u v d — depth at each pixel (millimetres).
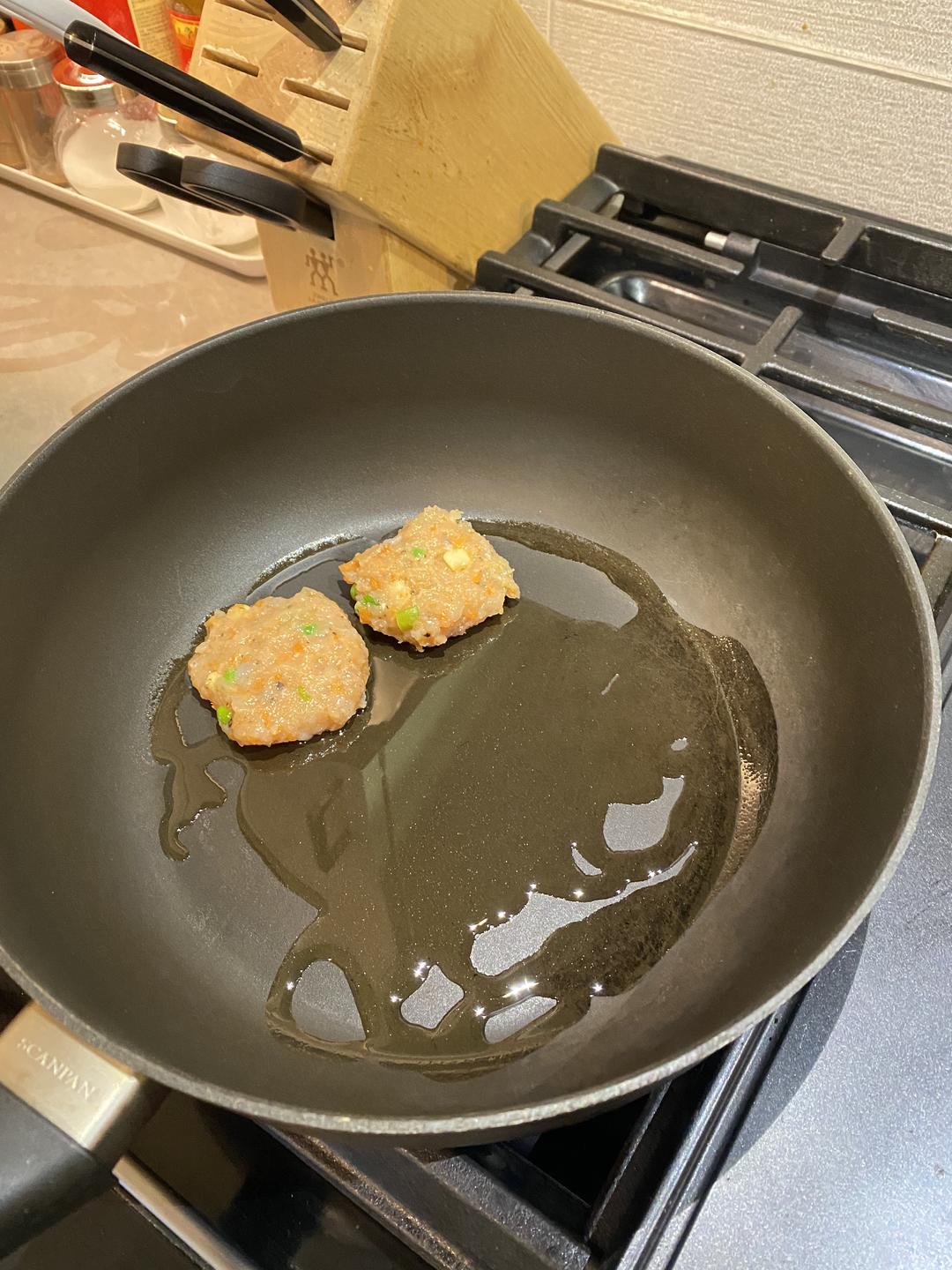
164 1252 243
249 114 271
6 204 454
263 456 323
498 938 260
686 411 298
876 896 197
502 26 308
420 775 289
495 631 317
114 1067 199
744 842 269
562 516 334
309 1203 229
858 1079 217
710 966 244
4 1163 190
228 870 274
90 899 257
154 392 286
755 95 344
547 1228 201
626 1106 232
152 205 430
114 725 294
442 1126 176
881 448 310
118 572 303
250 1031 246
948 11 293
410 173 309
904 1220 203
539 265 348
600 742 292
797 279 351
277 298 386
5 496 260
